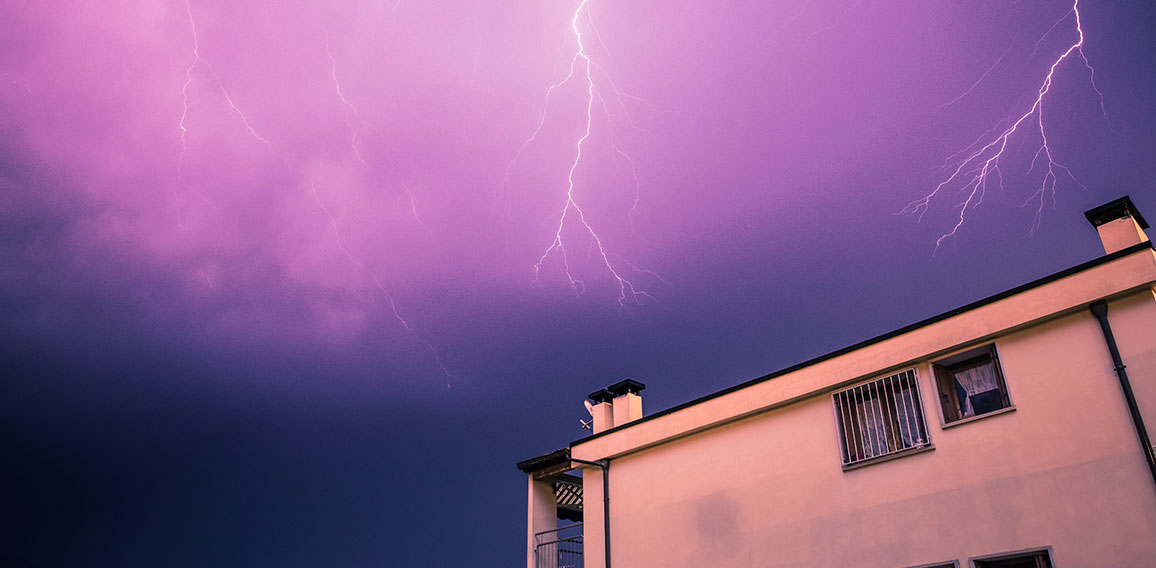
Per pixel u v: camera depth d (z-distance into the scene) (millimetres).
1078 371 9617
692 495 13422
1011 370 10234
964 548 9867
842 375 11836
